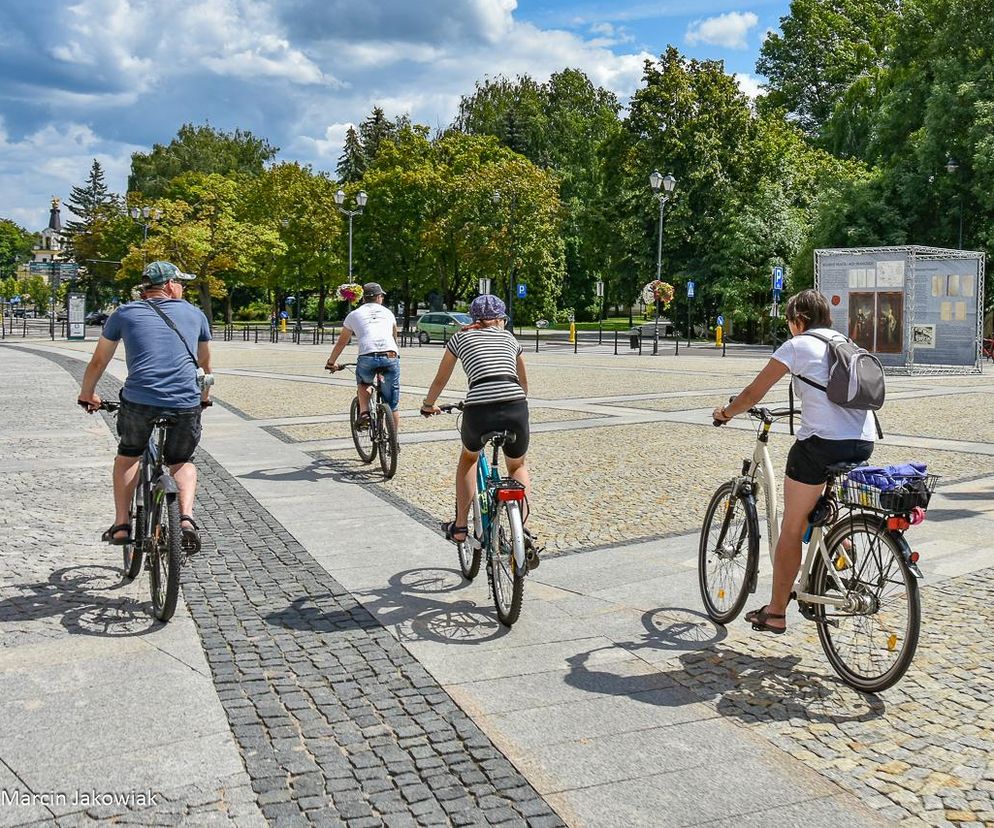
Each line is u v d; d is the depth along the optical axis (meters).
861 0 62.69
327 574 5.94
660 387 19.80
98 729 3.71
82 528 7.12
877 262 26.48
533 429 12.86
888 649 4.00
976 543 6.73
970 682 4.23
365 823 3.04
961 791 3.28
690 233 50.56
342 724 3.78
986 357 34.38
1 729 3.70
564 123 70.62
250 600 5.40
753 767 3.45
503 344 5.46
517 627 4.97
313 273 66.38
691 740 3.66
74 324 47.91
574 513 7.71
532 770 3.41
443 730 3.73
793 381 4.34
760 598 5.51
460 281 64.75
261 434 12.34
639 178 51.56
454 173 61.78
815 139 58.84
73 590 5.55
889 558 3.98
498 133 70.25
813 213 47.69
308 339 51.41
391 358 9.48
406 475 9.41
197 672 4.30
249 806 3.15
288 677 4.26
